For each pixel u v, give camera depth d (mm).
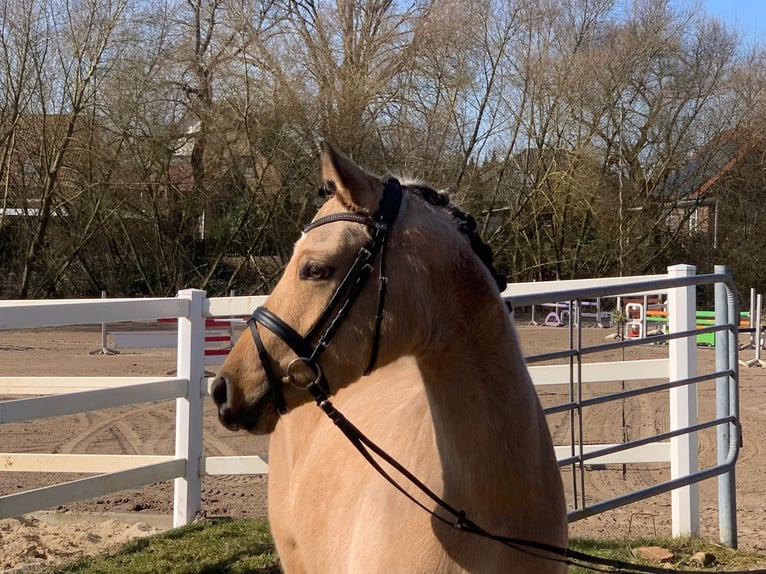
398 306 2160
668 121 27141
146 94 24125
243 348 2234
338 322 2145
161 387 5633
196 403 5859
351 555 2484
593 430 9398
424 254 2201
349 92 23953
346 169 2197
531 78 26422
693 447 5645
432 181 24438
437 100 25125
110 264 26047
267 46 24312
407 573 2242
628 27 27312
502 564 2219
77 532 5914
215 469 5926
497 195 27688
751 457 8359
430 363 2248
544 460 2363
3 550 5473
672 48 26906
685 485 5141
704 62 27203
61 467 6074
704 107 27406
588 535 5828
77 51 23500
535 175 27016
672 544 5426
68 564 5031
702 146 27703
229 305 5781
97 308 5109
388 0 25328
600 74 26391
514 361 2262
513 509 2223
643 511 6496
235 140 24594
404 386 2852
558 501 2375
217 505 6527
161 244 25609
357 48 24844
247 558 5082
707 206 29688
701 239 29156
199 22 24750
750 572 3348
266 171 24875
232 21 23953
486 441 2193
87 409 5121
